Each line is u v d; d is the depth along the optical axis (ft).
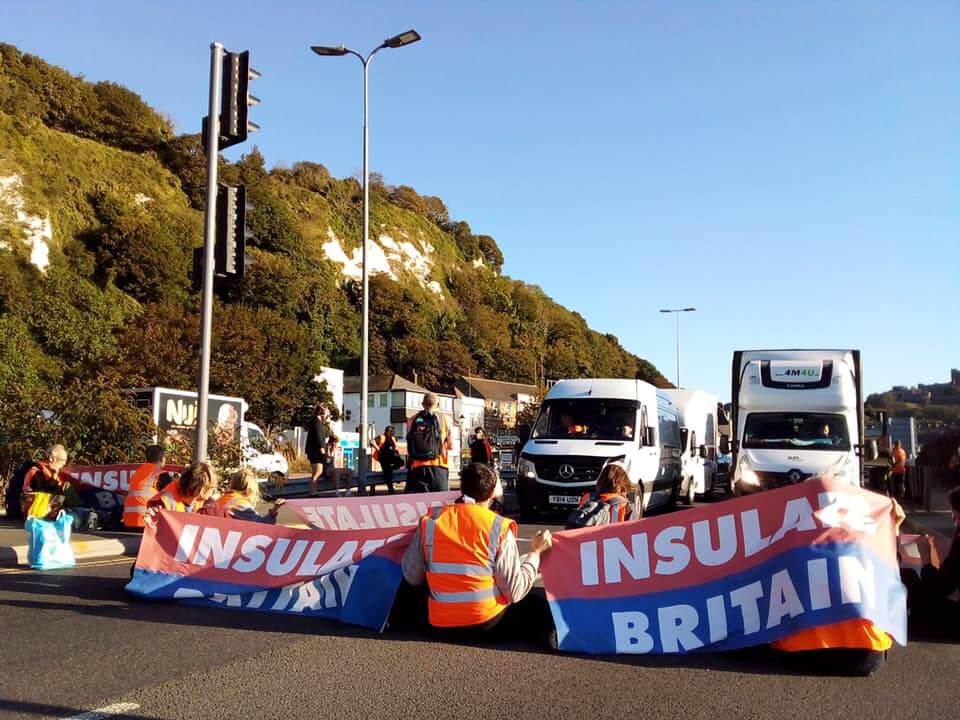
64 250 192.54
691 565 20.07
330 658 19.25
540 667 18.61
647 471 52.49
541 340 412.57
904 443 101.96
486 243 470.39
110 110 265.95
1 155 200.13
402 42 75.10
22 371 104.47
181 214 237.45
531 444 52.49
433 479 42.19
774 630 18.71
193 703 16.05
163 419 57.82
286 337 180.45
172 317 139.85
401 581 22.00
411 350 302.45
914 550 23.75
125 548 36.68
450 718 15.31
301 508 32.22
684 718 15.38
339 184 367.45
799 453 51.39
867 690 17.08
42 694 16.46
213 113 38.88
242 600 24.27
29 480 39.14
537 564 20.65
